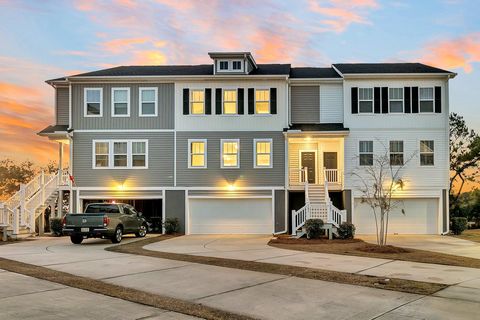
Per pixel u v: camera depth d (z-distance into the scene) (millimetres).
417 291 9828
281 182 27172
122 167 27562
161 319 7648
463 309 8391
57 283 10336
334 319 7785
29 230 24500
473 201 36875
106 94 27828
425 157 27000
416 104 27094
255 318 7836
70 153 27594
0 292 9391
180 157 27531
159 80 27594
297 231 23281
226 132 27469
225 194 27281
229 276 11555
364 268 12883
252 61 28766
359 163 26969
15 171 51062
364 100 27297
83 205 27906
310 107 28078
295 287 10234
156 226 27562
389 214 27062
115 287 10078
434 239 23312
